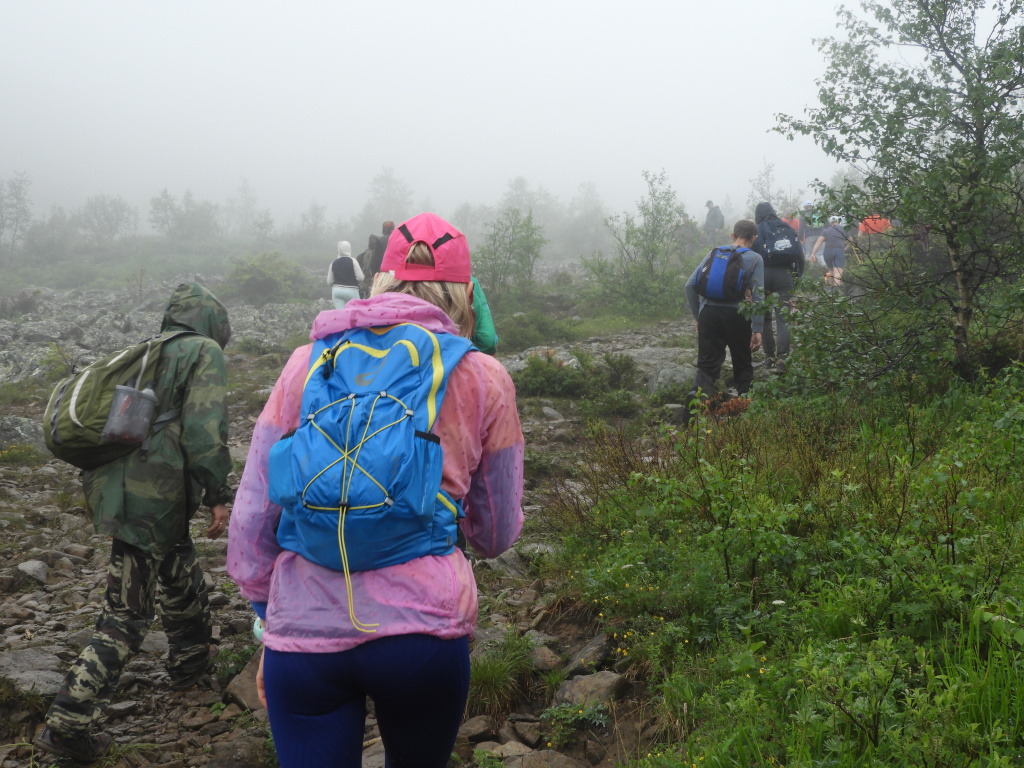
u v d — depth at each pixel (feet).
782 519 11.91
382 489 5.50
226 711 12.09
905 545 11.09
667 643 11.25
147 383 11.18
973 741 7.34
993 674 8.36
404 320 6.25
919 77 22.00
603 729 10.44
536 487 22.18
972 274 21.80
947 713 7.58
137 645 10.96
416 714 5.96
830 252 36.63
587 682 11.09
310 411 5.86
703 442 17.07
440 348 6.17
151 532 10.94
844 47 22.36
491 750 10.30
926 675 8.78
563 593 13.91
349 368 6.02
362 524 5.50
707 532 13.47
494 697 11.27
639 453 18.99
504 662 11.66
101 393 10.78
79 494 23.94
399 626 5.61
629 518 15.76
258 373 45.39
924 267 22.50
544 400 32.45
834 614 10.25
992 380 20.01
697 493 14.17
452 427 6.11
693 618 11.46
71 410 10.57
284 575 5.89
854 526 12.46
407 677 5.69
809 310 22.91
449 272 6.93
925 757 7.31
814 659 8.87
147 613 11.09
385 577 5.68
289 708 5.81
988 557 10.34
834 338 22.08
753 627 10.87
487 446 6.41
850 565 11.82
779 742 8.37
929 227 21.90
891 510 12.42
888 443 17.02
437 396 5.96
